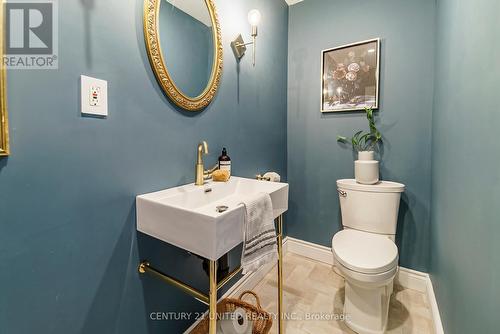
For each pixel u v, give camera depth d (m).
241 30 1.52
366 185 1.64
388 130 1.74
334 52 1.91
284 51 2.07
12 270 0.66
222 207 0.86
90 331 0.85
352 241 1.44
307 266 2.01
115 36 0.86
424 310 1.50
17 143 0.65
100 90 0.82
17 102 0.65
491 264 0.64
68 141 0.75
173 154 1.11
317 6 1.98
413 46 1.63
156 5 0.98
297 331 1.34
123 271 0.94
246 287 1.67
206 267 1.08
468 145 0.84
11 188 0.64
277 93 1.99
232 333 1.04
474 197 0.77
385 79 1.73
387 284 1.26
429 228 1.65
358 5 1.80
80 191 0.79
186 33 1.14
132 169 0.95
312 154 2.07
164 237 0.88
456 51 1.03
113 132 0.87
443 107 1.26
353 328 1.34
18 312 0.67
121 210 0.92
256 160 1.74
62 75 0.73
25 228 0.67
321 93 1.98
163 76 1.02
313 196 2.09
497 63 0.62
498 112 0.61
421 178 1.66
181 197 1.03
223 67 1.39
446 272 1.14
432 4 1.56
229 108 1.45
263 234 0.95
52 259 0.74
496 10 0.63
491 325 0.63
